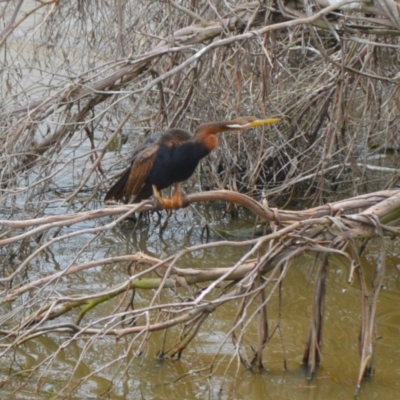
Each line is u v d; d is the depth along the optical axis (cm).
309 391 993
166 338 1141
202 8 1380
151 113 1590
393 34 1179
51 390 991
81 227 1584
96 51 1473
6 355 1093
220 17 1201
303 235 949
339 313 1234
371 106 1460
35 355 1095
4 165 1350
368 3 1091
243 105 1484
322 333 1096
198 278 1034
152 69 1329
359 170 1541
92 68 1350
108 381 1019
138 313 962
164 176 864
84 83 1283
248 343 1127
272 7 1181
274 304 1266
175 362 1063
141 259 945
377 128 1579
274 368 1047
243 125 852
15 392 981
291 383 1011
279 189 1462
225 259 1453
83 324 1175
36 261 1425
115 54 1391
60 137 1354
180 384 1006
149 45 1380
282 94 1509
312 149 1574
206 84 1404
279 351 1101
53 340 1138
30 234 843
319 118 1540
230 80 1380
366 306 994
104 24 1471
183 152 850
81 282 1341
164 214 1645
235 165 1527
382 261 994
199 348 1107
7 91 1361
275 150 1482
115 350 1107
